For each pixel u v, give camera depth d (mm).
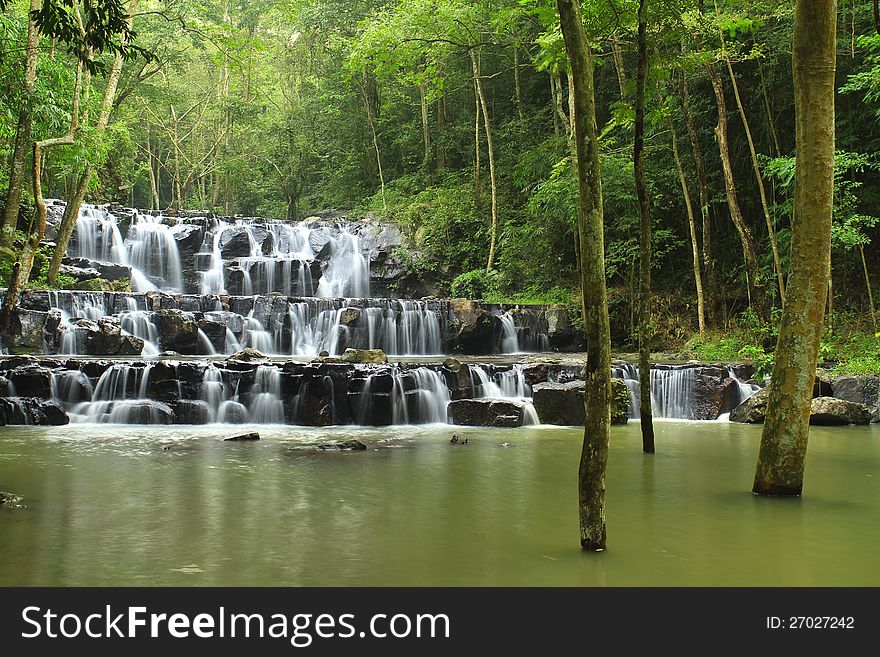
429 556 5586
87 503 7156
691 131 19562
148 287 24422
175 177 42531
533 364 15219
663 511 7004
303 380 13516
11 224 17703
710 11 15211
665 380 15344
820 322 7594
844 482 8375
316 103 36500
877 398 14242
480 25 22703
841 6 18828
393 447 10812
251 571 5242
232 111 40906
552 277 24250
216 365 13586
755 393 14594
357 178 35938
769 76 19328
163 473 8633
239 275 25328
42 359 13523
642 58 8742
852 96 18844
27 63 16047
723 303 21016
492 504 7242
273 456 9875
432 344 20906
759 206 21156
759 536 6152
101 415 12961
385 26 21594
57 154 18953
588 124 5352
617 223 21969
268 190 40438
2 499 7094
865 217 16641
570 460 9766
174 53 32656
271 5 39906
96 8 8328
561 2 5375
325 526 6395
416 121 33531
